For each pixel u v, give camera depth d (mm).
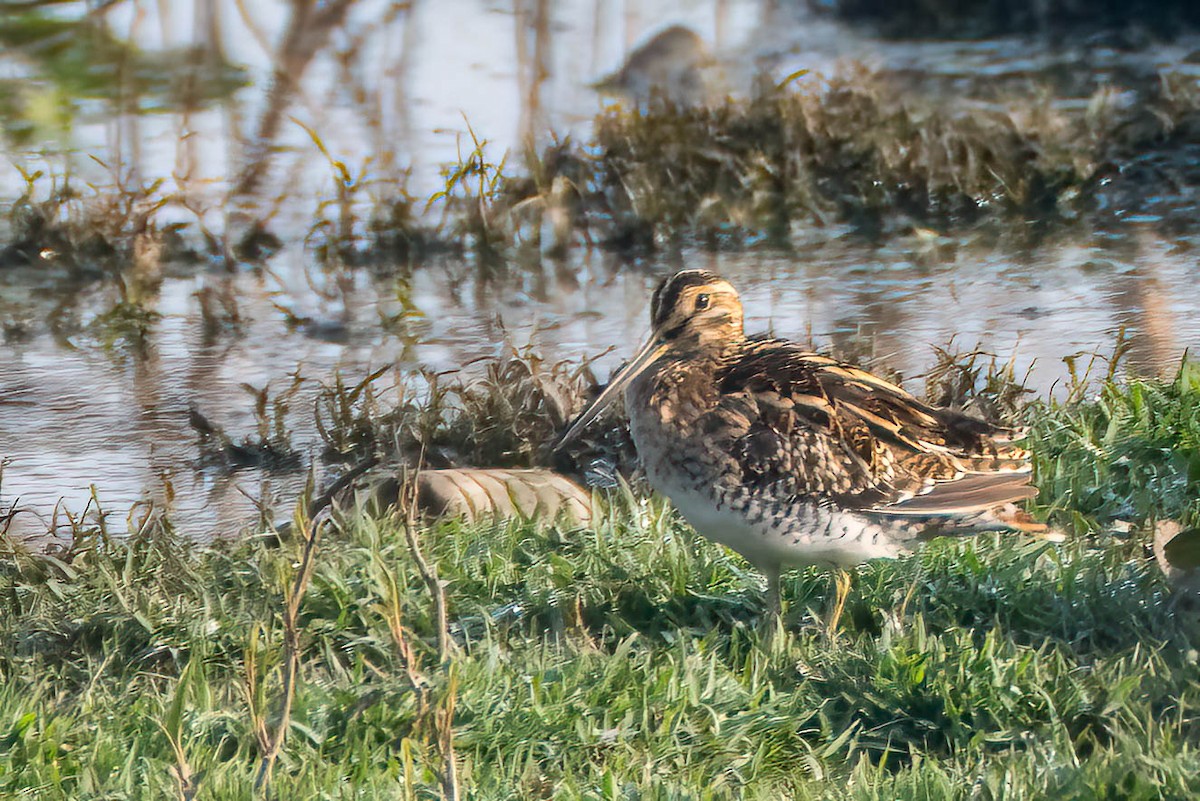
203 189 20781
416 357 14961
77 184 19891
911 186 19953
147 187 20438
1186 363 11289
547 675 7441
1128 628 7965
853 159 20312
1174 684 7230
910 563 8664
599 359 14547
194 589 9062
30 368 15000
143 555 9945
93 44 16906
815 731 7219
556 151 20297
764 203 19750
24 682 8016
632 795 6465
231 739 7180
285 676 6496
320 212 19094
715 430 7805
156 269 18188
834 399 7840
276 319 16422
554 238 18688
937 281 17031
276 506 11602
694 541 9180
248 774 6691
